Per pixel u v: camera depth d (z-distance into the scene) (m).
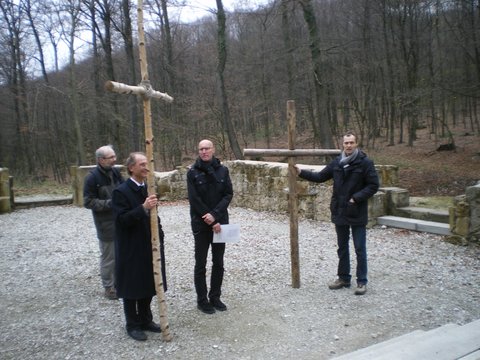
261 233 7.50
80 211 10.59
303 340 3.62
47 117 25.17
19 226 8.99
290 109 4.70
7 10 21.16
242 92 18.83
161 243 3.83
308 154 4.75
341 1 21.53
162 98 3.62
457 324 3.69
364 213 4.59
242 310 4.27
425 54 21.88
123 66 22.53
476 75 15.78
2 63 22.50
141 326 3.89
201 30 21.64
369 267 5.47
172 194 11.61
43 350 3.59
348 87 19.12
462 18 16.00
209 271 5.59
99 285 5.21
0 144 26.09
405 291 4.64
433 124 22.59
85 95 19.27
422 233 6.85
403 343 2.91
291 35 18.94
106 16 17.39
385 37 20.55
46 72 22.52
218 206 4.14
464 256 5.71
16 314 4.39
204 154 4.15
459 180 13.93
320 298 4.53
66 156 25.34
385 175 8.21
